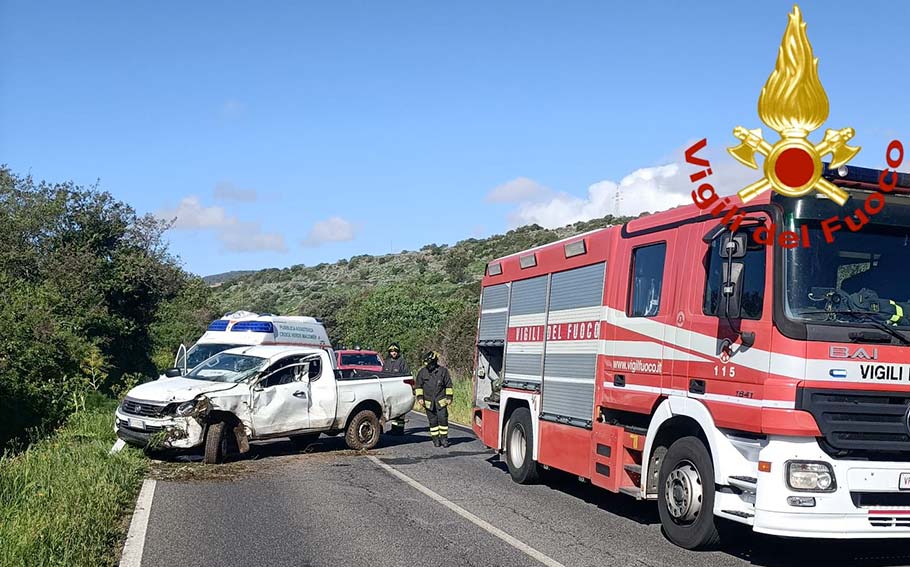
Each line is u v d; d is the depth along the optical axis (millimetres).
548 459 10688
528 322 11742
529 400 11375
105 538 7902
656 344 8516
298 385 14430
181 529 8547
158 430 12836
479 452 15219
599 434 9398
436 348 37656
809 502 6668
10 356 17734
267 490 10906
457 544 8000
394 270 95125
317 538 8211
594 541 8203
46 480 9961
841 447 6711
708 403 7602
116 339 28062
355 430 15164
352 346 51969
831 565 7426
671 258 8500
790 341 6824
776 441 6840
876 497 6797
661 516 8258
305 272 113375
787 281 6969
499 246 87562
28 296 21547
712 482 7574
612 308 9469
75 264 26422
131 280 28594
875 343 6898
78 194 27969
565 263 10789
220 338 19531
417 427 20031
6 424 15734
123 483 10445
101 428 15492
